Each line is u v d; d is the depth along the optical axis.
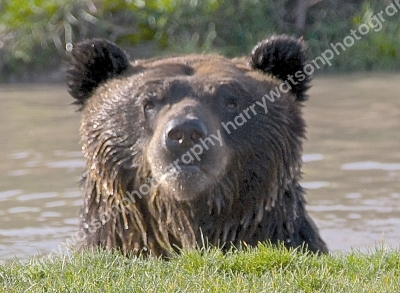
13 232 13.70
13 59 29.55
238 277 8.98
